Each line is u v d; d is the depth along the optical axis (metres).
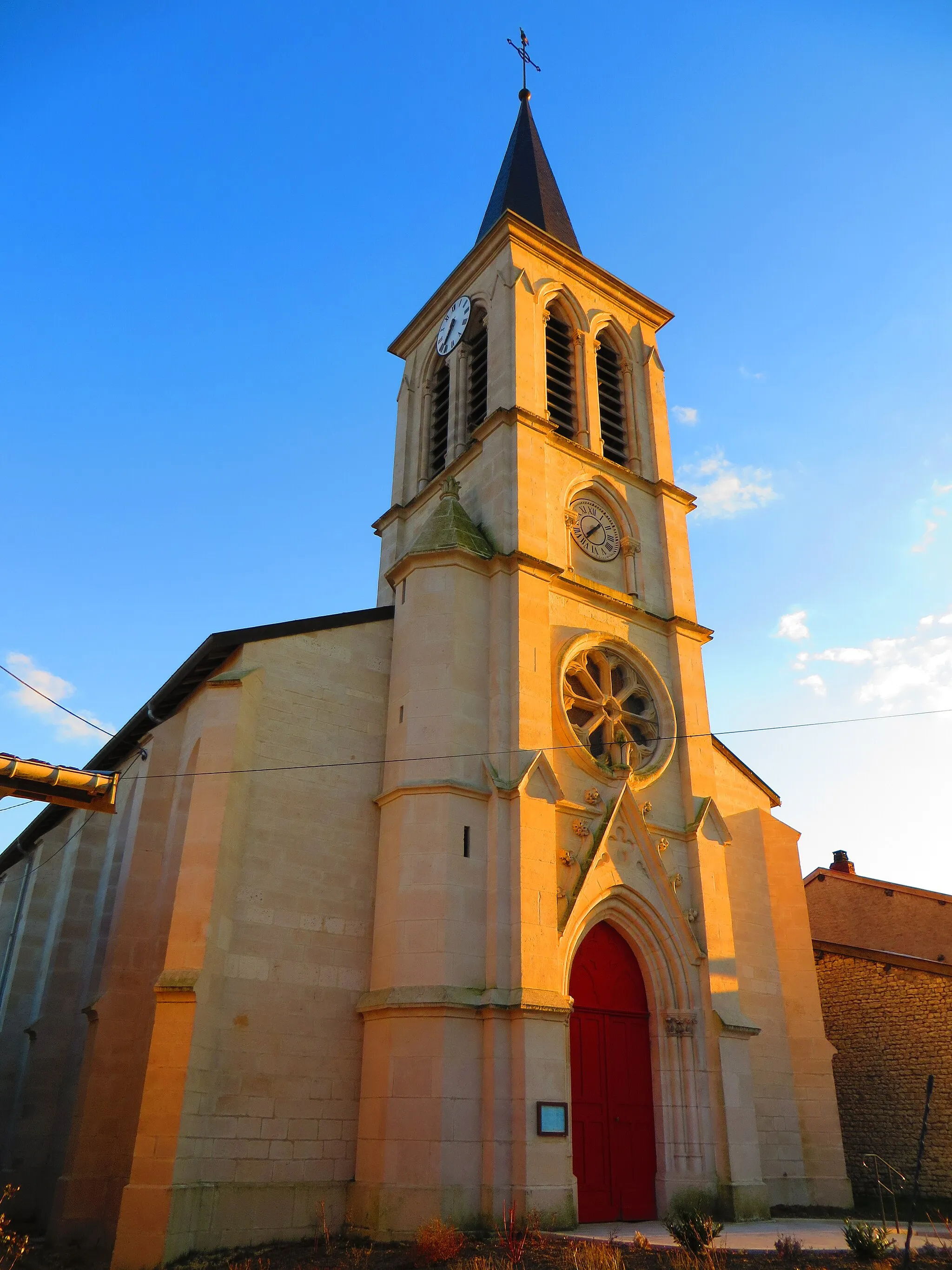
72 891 25.11
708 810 24.38
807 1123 23.69
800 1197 22.53
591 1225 18.39
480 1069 18.12
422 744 20.98
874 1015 26.78
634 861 22.31
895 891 35.41
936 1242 15.98
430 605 22.66
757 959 25.02
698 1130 20.47
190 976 16.91
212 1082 17.08
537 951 19.23
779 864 26.95
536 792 20.88
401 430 32.91
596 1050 20.58
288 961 18.77
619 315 32.09
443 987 18.31
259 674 20.78
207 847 18.22
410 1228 16.45
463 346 30.73
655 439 30.08
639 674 25.67
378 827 21.05
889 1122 25.45
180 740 22.50
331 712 21.61
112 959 19.69
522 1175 17.16
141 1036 19.05
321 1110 18.03
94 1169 17.84
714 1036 21.45
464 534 23.88
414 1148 17.14
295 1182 17.25
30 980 27.69
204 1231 15.98
